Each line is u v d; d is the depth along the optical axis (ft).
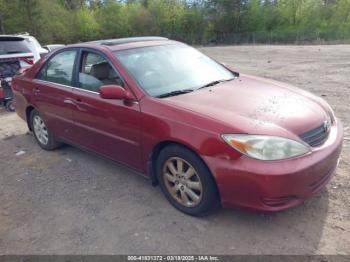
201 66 14.57
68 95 14.97
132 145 12.58
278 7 134.21
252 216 11.35
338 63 42.14
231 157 9.88
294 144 9.86
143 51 14.06
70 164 16.34
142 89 12.28
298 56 54.29
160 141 11.37
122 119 12.53
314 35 112.16
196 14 140.15
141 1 156.76
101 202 12.95
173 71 13.60
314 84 29.89
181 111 11.01
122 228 11.37
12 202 13.57
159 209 12.17
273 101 11.60
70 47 15.62
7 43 28.12
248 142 9.73
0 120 25.16
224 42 128.67
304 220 10.99
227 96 11.96
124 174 14.90
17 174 15.89
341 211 11.25
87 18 142.72
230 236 10.58
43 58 17.42
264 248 10.02
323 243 10.02
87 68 14.39
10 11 117.91
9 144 19.89
